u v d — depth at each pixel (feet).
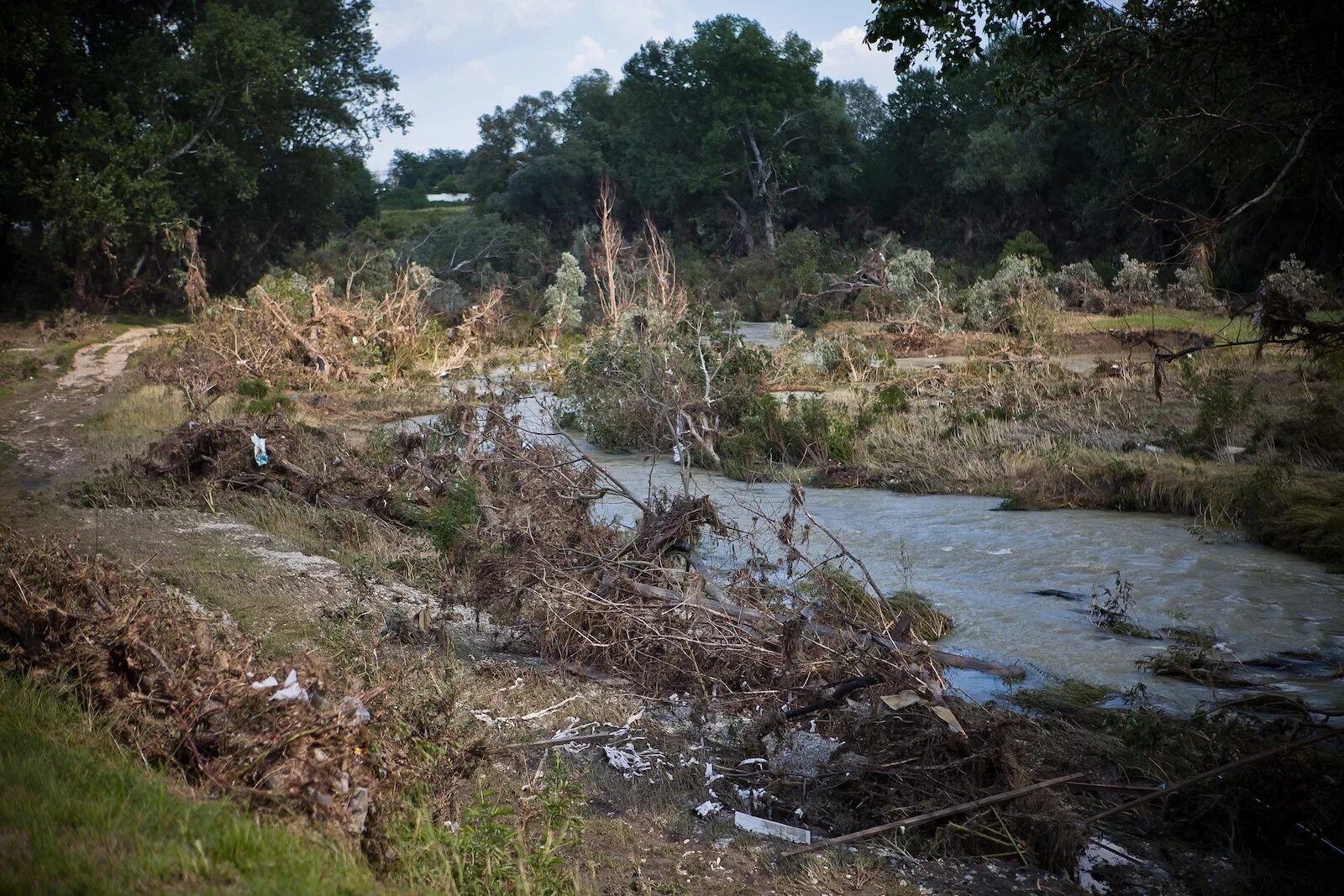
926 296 134.62
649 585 27.91
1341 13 33.06
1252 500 40.34
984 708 22.99
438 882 14.16
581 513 32.94
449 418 48.34
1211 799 19.22
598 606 27.25
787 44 247.91
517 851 15.28
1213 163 41.32
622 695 25.36
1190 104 39.55
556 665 27.27
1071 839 17.79
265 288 108.78
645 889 15.76
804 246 190.29
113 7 157.17
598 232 211.20
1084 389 70.74
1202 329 100.58
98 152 138.21
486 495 34.35
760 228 247.09
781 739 21.71
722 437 60.49
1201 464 47.65
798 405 70.28
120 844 11.75
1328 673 26.89
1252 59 36.63
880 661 22.25
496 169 290.56
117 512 42.27
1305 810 19.03
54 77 140.26
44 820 12.13
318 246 188.75
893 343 116.67
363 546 38.32
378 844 14.39
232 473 46.24
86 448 58.13
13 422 68.69
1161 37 36.81
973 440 57.52
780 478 54.44
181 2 165.58
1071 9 35.73
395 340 101.09
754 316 180.55
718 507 34.17
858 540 41.37
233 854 12.14
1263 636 29.58
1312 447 50.11
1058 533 41.52
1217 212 127.65
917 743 20.70
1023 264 126.82
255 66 147.74
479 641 29.22
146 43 151.02
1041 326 110.52
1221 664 27.25
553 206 254.88
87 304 144.87
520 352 116.06
